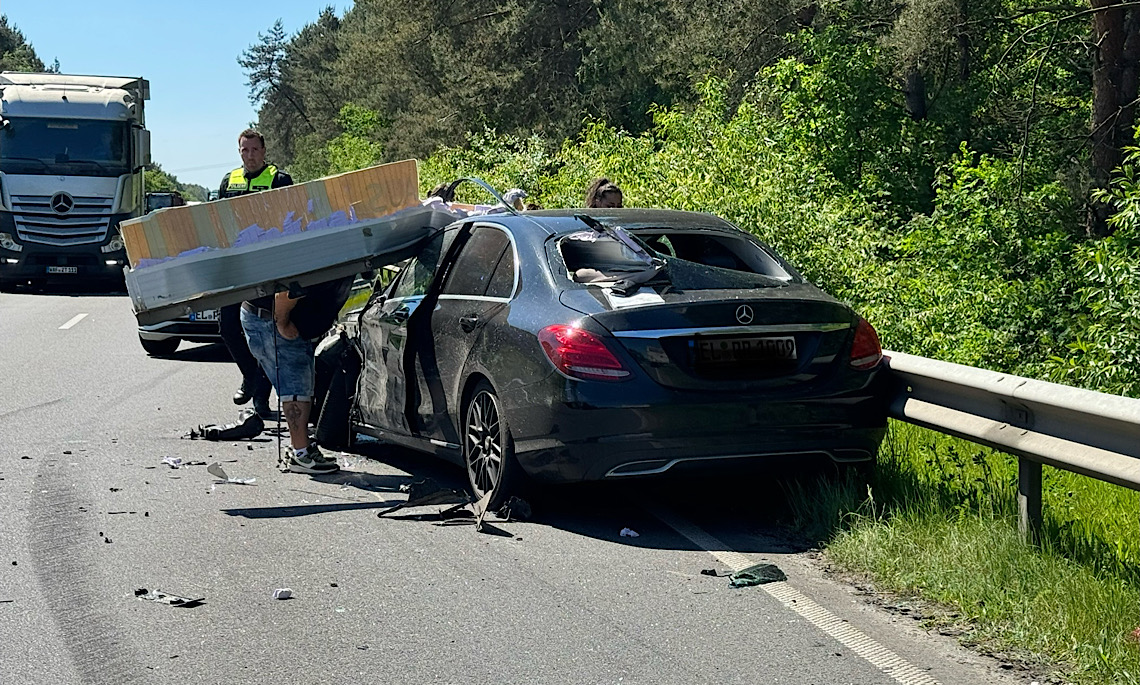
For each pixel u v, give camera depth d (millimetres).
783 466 6328
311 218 7711
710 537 6262
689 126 16719
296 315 7855
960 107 27578
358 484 7613
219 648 4637
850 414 6352
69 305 23109
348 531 6406
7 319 19781
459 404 6980
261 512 6840
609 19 42531
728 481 7445
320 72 104000
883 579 5441
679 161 14312
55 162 26516
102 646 4656
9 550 6016
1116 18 23562
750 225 12445
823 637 4738
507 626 4883
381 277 10008
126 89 28078
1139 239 12602
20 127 26562
